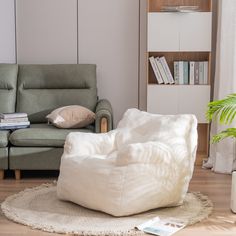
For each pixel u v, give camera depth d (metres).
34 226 2.99
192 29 4.66
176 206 3.40
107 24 5.02
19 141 4.07
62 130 4.21
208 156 4.82
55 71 4.75
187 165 3.34
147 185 3.16
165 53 4.95
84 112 4.31
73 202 3.44
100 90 5.08
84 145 3.52
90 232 2.89
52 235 2.88
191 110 4.74
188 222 3.06
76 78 4.73
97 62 5.05
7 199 3.54
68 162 3.38
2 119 4.28
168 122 3.52
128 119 3.77
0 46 5.01
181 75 4.78
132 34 5.03
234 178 3.26
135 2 4.99
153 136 3.44
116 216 3.16
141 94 5.08
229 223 3.09
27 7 5.01
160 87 4.73
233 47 4.39
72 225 3.01
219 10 4.54
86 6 5.01
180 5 4.90
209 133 4.89
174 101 4.74
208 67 4.76
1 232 2.93
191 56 4.94
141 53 5.04
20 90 4.72
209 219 3.16
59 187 3.45
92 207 3.24
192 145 3.43
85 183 3.22
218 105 3.15
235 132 3.20
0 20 4.98
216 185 4.00
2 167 4.12
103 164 3.19
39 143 4.07
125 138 3.57
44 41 5.04
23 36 5.04
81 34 5.04
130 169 3.12
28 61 5.06
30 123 4.68
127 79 5.07
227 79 4.46
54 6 5.01
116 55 5.05
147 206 3.21
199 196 3.64
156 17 4.66
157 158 3.18
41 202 3.48
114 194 3.11
